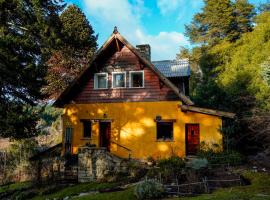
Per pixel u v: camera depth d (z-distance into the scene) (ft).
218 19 153.28
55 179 64.95
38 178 68.90
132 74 75.05
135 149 71.46
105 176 60.18
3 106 52.34
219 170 52.29
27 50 54.49
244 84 87.56
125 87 74.54
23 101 57.93
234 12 153.48
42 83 57.00
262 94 72.43
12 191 61.11
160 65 84.69
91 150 62.85
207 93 94.38
